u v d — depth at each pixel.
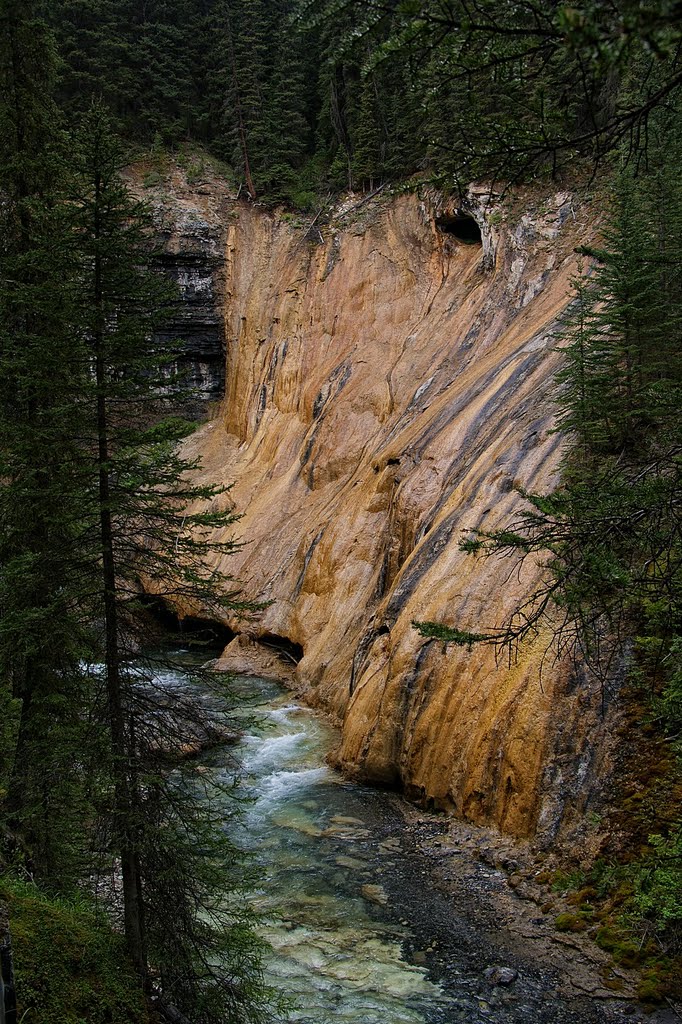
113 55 43.94
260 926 10.76
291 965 9.85
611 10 2.97
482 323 28.27
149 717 8.34
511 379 21.45
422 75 4.45
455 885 11.62
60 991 6.83
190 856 8.06
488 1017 8.73
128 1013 7.15
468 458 20.28
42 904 8.16
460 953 9.95
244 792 15.51
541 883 11.06
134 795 7.89
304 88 44.16
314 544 26.05
